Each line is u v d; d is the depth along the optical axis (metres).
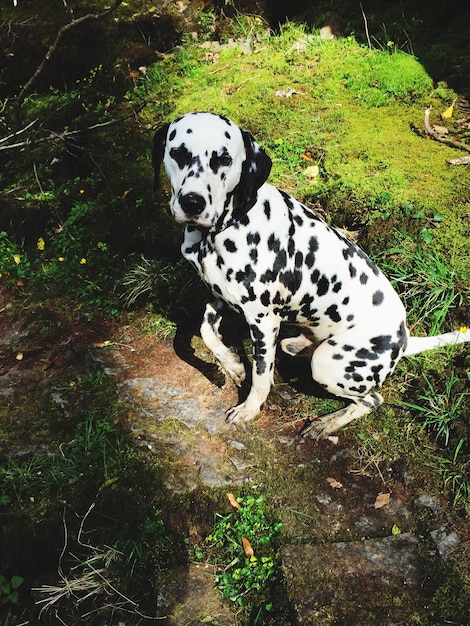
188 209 1.00
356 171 1.72
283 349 1.37
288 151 1.83
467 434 1.20
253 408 1.26
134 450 1.21
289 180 1.75
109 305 1.52
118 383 1.35
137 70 2.25
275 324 1.20
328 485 1.16
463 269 1.46
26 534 1.12
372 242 1.56
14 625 1.04
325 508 1.13
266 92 2.05
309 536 1.09
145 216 1.67
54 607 1.06
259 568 1.06
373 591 1.00
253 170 1.08
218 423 1.26
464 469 1.17
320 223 1.20
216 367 1.38
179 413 1.28
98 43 2.21
